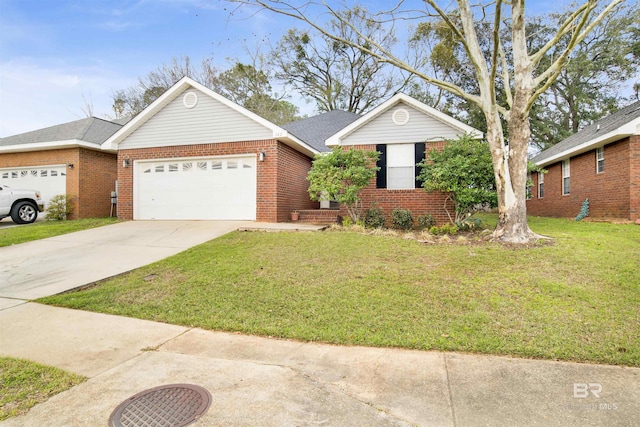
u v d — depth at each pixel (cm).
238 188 1197
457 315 419
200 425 229
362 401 256
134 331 398
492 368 305
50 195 1420
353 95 2861
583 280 517
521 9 748
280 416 237
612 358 317
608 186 1234
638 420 230
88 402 257
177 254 737
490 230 929
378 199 1180
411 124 1165
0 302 492
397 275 564
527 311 424
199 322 420
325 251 712
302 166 1408
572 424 227
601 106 2381
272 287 529
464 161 954
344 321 411
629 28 2034
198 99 1231
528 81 762
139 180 1288
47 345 360
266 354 339
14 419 236
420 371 301
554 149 1758
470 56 800
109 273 620
